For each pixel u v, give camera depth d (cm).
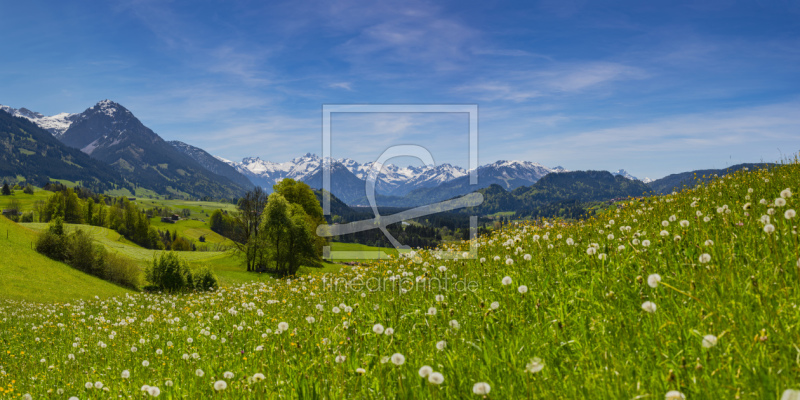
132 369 827
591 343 419
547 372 373
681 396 278
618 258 611
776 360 319
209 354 789
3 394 884
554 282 620
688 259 541
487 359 418
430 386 379
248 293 1602
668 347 369
